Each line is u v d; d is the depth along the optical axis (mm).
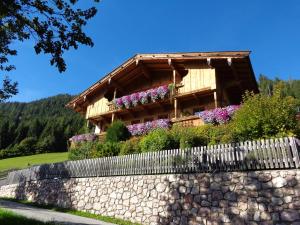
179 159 12422
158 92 23594
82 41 7895
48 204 17125
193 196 11430
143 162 13625
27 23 7602
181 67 23766
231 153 11055
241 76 22141
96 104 28609
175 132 16609
